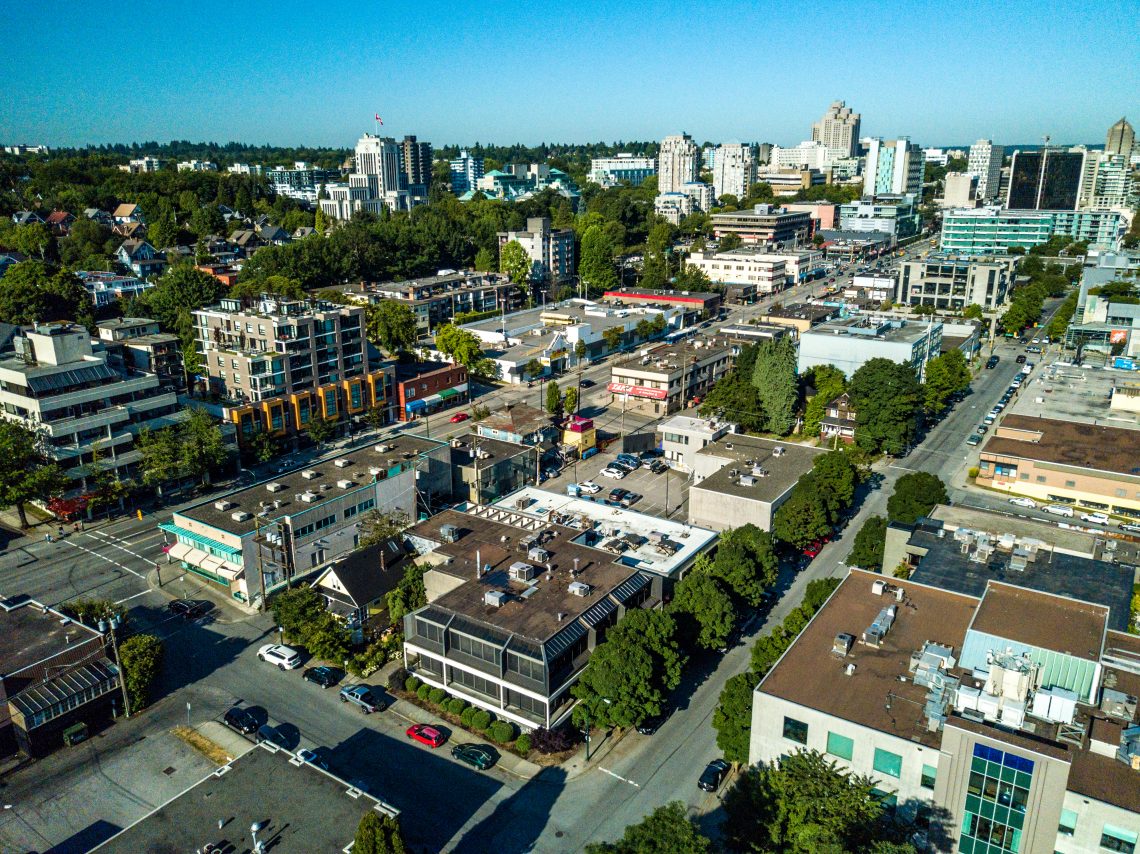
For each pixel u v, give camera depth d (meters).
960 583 81.56
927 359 183.38
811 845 52.06
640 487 137.12
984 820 56.34
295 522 104.12
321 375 159.25
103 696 79.25
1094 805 52.50
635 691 73.50
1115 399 153.62
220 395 156.75
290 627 89.00
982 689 61.91
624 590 85.50
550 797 69.62
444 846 64.12
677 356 187.00
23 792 70.19
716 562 94.44
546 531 99.31
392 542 99.94
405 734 77.62
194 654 90.19
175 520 105.94
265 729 76.31
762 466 125.00
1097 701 61.94
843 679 66.06
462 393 182.38
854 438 149.88
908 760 58.56
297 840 55.50
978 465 145.25
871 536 99.81
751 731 65.62
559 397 162.25
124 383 131.75
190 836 55.81
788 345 159.25
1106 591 78.81
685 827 53.22
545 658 73.12
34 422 122.31
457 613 80.44
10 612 85.38
